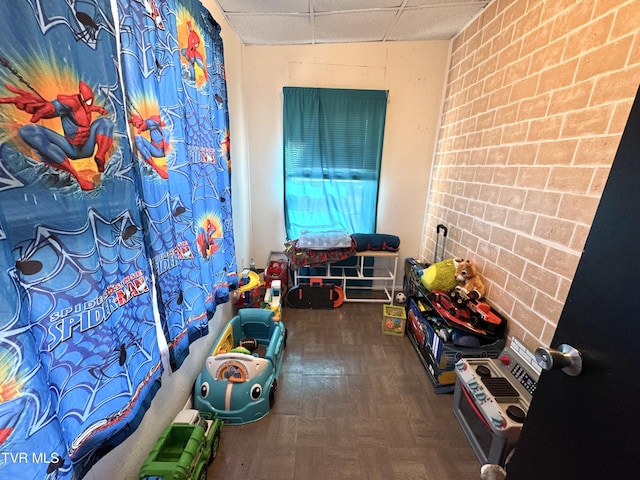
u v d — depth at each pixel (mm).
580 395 572
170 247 1157
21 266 598
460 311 1730
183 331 1282
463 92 2182
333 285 2719
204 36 1446
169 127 1144
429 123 2654
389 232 2951
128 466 1028
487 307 1644
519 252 1490
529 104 1448
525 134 1473
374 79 2566
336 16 2004
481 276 1846
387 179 2811
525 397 1229
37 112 614
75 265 713
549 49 1319
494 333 1605
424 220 2900
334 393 1691
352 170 2742
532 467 697
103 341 803
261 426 1463
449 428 1471
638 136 494
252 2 1818
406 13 1970
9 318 557
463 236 2098
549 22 1322
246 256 2758
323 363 1955
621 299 500
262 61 2535
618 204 522
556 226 1255
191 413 1295
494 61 1771
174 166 1187
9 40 554
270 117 2670
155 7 1020
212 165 1576
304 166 2727
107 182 815
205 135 1488
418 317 2080
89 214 750
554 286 1258
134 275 941
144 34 958
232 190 2271
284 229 2975
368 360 1996
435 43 2463
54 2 638
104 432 824
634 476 462
